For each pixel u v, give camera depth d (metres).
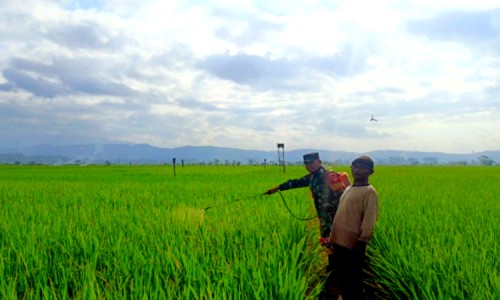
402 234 6.98
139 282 4.40
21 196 14.49
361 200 5.32
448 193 14.91
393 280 5.39
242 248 6.10
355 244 5.34
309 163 7.04
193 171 46.06
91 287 3.93
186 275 4.66
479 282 4.46
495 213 9.32
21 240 6.17
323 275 6.42
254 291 4.14
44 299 4.15
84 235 6.45
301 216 9.12
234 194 14.78
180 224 7.61
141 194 14.95
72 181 25.53
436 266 5.20
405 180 25.61
